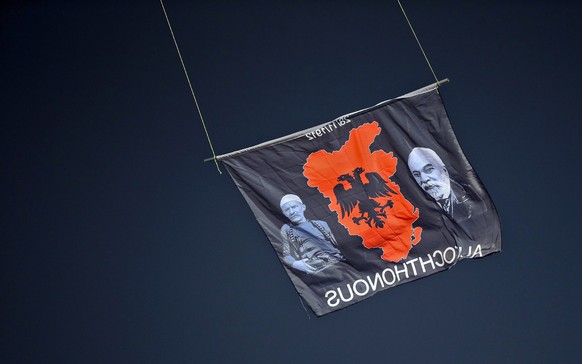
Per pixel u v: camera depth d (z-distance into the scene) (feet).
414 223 20.98
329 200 20.97
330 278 20.58
